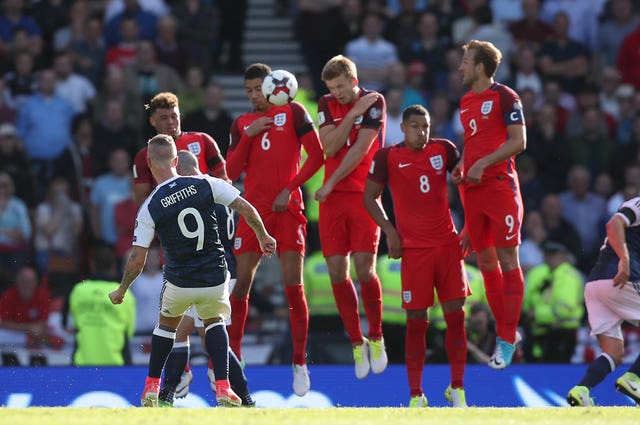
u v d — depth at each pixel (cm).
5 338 4238
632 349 4362
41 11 5669
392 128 4869
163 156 2708
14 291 4284
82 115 5066
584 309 4428
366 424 2255
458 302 3184
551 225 4794
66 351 4241
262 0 6212
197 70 5181
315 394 3825
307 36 5459
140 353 4225
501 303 3161
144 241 2664
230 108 5634
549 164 5128
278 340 4194
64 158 4941
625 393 3142
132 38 5416
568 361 4188
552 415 2509
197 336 4281
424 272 3152
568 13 5862
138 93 5122
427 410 2631
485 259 3145
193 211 2681
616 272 3241
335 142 3114
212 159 3172
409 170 3136
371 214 3147
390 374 3875
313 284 4138
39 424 2198
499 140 3044
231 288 3228
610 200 4969
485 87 3064
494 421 2356
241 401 2919
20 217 4694
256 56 5925
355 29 5525
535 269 4259
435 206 3152
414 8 5559
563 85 5572
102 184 4781
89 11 5703
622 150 5200
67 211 4725
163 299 2722
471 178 2988
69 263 4666
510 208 3064
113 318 3984
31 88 5278
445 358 3994
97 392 3766
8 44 5472
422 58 5388
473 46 3052
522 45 5603
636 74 5666
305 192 4456
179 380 3048
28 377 3753
